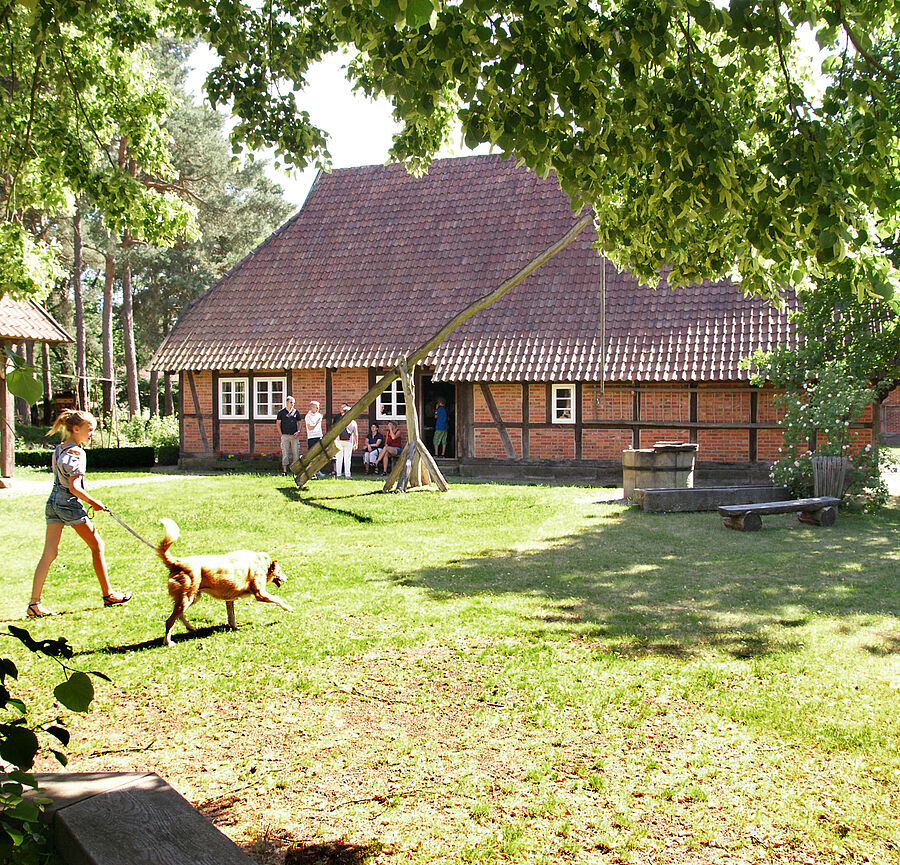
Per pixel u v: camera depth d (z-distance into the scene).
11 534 11.37
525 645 6.02
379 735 4.55
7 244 9.53
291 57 7.59
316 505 13.62
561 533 11.05
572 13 4.16
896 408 32.69
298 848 3.46
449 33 4.07
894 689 5.09
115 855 2.30
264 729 4.65
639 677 5.33
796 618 6.68
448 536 10.89
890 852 3.39
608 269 19.67
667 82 4.25
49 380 32.94
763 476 17.45
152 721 4.77
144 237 10.00
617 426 18.41
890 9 4.47
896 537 10.60
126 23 8.21
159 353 21.72
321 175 24.58
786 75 4.42
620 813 3.70
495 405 19.20
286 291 22.12
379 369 20.38
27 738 2.03
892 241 9.33
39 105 8.70
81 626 6.64
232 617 6.57
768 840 3.49
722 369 17.16
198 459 21.91
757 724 4.59
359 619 6.77
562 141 4.55
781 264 5.30
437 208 22.56
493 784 3.98
